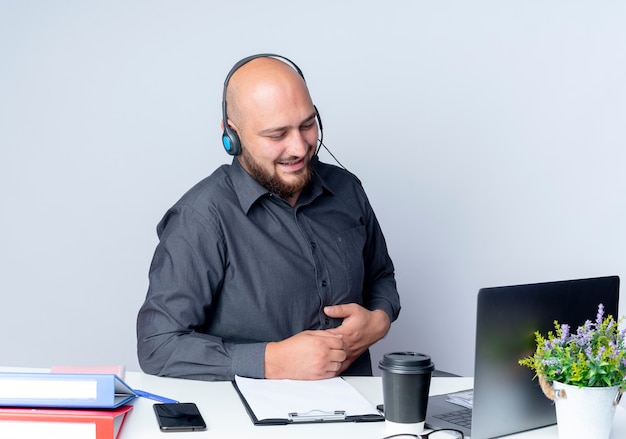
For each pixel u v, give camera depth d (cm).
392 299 232
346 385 173
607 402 132
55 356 314
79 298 314
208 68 310
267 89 193
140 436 139
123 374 171
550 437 144
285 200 210
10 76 305
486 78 315
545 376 137
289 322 206
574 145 318
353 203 227
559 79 316
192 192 208
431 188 319
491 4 313
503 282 322
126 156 311
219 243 200
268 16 310
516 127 318
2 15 304
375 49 312
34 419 134
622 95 316
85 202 311
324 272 210
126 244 314
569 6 314
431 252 321
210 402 162
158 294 194
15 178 308
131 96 309
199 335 188
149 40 308
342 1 311
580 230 321
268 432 143
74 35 306
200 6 309
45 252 311
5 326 312
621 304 321
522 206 321
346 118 314
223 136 205
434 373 212
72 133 309
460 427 146
